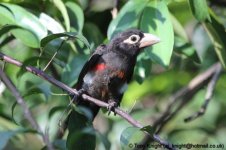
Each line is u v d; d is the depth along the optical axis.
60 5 10.35
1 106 11.58
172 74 14.55
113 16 11.88
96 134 8.17
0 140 7.73
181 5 12.41
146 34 10.15
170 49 9.86
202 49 13.81
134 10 10.49
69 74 10.99
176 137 13.50
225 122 14.34
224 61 11.36
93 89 11.24
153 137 8.26
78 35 8.94
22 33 9.97
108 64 11.27
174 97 13.95
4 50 12.70
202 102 14.84
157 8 10.13
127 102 14.10
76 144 8.95
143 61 11.23
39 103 12.48
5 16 10.06
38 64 9.48
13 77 12.48
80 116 9.11
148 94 14.53
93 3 13.30
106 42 11.91
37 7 10.99
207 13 9.81
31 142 13.91
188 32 13.96
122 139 8.17
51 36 9.01
